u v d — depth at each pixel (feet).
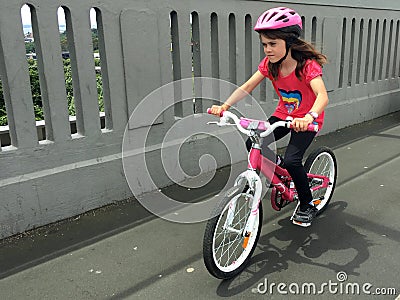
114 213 11.82
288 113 9.69
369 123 22.16
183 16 13.19
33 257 9.66
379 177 14.14
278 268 9.05
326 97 8.30
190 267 9.18
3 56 9.77
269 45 8.39
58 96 10.85
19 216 10.57
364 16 20.83
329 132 20.39
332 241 10.13
